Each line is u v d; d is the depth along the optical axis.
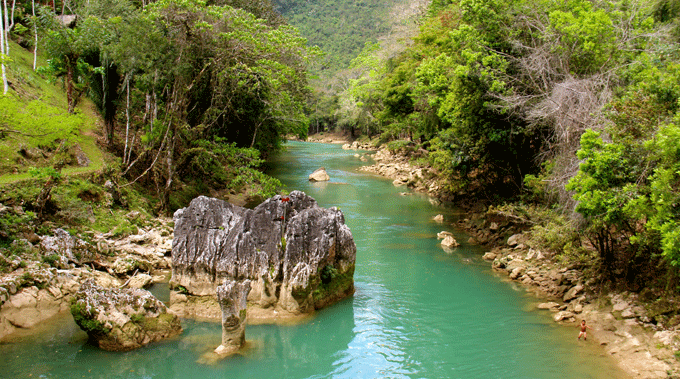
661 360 11.59
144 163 26.16
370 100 77.88
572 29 19.84
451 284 18.41
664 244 11.13
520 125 23.89
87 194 19.75
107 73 24.38
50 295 13.94
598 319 14.38
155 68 23.06
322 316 15.41
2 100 17.27
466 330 14.57
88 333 12.67
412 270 20.05
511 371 12.15
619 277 15.56
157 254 18.58
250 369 12.25
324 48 162.00
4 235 14.90
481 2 23.48
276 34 31.08
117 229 18.80
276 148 49.19
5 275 13.62
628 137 13.82
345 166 55.81
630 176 13.22
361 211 31.11
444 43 34.56
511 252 21.55
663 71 17.53
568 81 18.91
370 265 20.62
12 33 33.09
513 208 22.30
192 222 15.51
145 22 23.47
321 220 15.96
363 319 15.31
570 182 14.12
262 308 15.19
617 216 13.23
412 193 37.75
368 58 93.06
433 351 13.32
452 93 25.81
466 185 30.22
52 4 39.25
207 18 27.50
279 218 15.38
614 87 18.36
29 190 17.42
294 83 36.88
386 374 12.15
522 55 23.05
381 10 185.88
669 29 22.09
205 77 28.00
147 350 12.71
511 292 17.58
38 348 12.35
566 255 17.36
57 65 25.34
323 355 13.02
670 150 11.22
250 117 35.25
